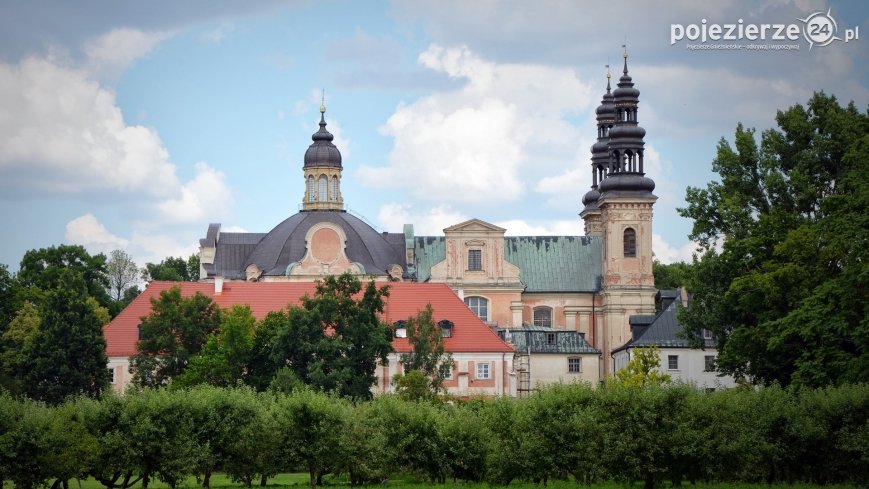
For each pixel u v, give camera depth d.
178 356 165.00
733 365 141.50
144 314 189.75
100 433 112.44
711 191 155.38
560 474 115.88
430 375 165.88
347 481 124.31
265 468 116.19
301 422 116.12
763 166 152.12
